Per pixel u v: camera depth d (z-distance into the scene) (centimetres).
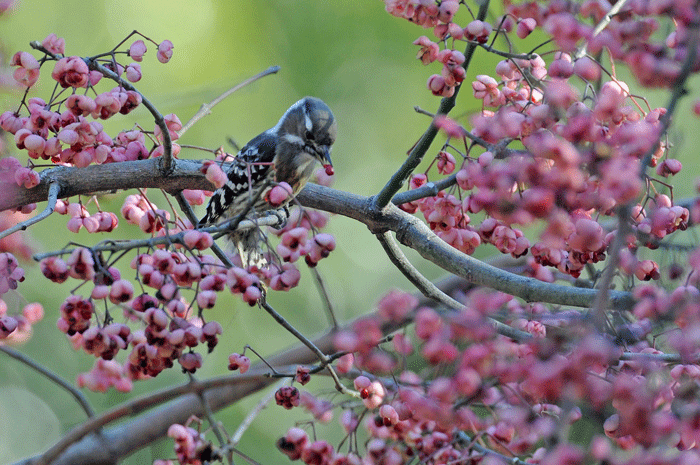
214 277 683
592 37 664
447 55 778
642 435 586
